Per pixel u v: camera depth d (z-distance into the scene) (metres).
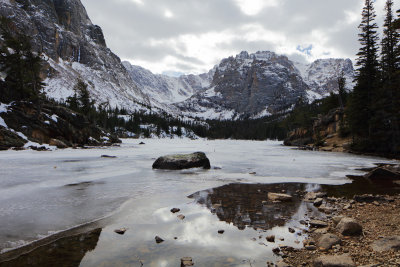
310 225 6.75
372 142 39.00
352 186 12.72
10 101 46.22
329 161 27.42
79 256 4.75
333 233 6.06
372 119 38.34
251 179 14.76
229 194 10.60
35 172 16.72
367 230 6.18
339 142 52.38
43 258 4.67
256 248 5.21
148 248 5.17
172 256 4.79
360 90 43.25
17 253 4.89
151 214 7.66
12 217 7.21
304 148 61.16
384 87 37.62
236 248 5.20
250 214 7.73
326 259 4.33
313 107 171.62
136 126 165.62
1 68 49.34
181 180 14.18
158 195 10.31
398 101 35.38
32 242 5.45
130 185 12.52
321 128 65.88
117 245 5.31
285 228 6.49
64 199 9.49
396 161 27.91
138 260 4.61
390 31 38.16
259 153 42.16
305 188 12.13
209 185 12.70
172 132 185.12
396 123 36.19
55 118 47.22
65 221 6.93
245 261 4.60
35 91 49.09
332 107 76.69
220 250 5.10
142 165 21.81
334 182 13.90
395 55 37.28
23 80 48.84
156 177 15.21
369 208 8.44
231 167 21.06
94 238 5.70
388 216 7.32
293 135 89.81
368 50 43.44
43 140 43.69
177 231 6.21
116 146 60.28
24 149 35.69
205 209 8.26
